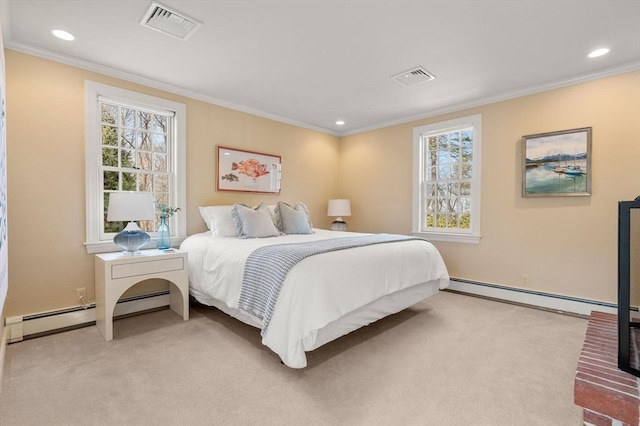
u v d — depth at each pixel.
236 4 1.95
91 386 1.76
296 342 1.76
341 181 5.22
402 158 4.41
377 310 2.40
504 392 1.72
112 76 2.88
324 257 2.08
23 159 2.45
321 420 1.49
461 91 3.38
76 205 2.69
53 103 2.58
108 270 2.39
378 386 1.78
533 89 3.23
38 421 1.48
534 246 3.26
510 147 3.40
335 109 4.01
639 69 2.69
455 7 1.97
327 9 2.00
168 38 2.36
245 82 3.17
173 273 2.74
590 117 2.92
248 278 2.19
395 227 4.48
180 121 3.36
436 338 2.44
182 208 3.38
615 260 2.81
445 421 1.49
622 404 1.19
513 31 2.23
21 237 2.44
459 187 3.93
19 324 2.38
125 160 3.07
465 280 3.77
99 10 2.02
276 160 4.32
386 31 2.24
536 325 2.72
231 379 1.84
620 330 1.38
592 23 2.13
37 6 1.96
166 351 2.20
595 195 2.90
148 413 1.54
